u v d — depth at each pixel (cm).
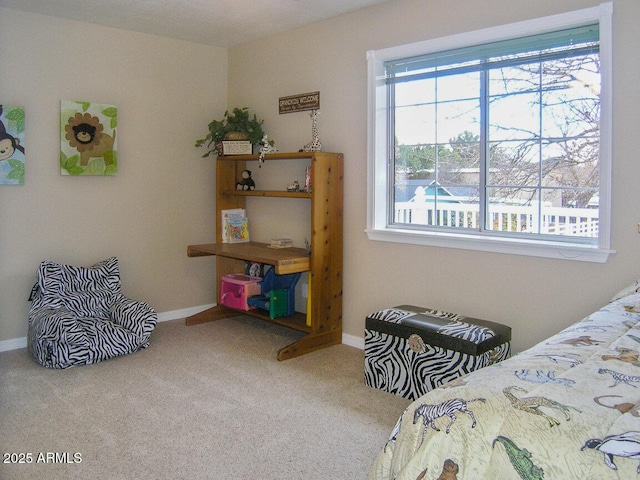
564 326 297
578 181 297
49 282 385
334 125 405
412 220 377
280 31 438
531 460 113
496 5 311
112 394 308
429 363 290
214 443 253
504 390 136
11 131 381
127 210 446
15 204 391
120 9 381
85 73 415
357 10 382
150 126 453
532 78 310
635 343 172
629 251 271
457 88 344
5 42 378
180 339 415
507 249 315
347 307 407
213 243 489
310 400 302
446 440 128
